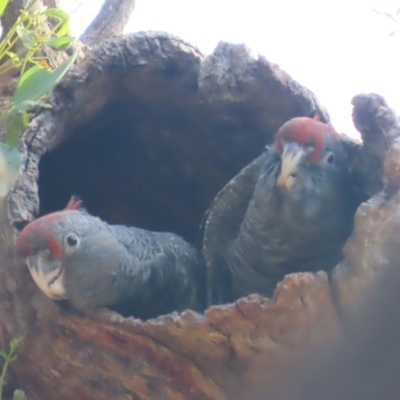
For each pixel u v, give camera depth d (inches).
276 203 196.2
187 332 163.0
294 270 204.8
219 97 229.1
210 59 227.8
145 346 170.9
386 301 156.0
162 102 242.4
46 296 182.2
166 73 231.5
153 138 261.1
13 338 189.9
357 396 159.8
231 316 158.6
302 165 191.8
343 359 159.3
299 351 160.7
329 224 197.2
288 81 223.8
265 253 204.8
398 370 155.7
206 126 249.8
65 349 181.2
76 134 238.7
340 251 200.2
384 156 180.5
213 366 168.2
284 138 197.2
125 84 233.1
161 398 176.9
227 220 222.7
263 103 230.7
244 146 254.7
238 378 168.1
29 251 180.5
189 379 172.2
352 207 201.9
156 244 213.0
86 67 221.1
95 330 175.3
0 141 197.8
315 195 193.9
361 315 157.1
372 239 157.2
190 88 232.8
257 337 160.2
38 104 213.6
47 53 244.7
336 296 156.9
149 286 204.4
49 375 188.7
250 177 213.5
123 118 250.4
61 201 263.6
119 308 199.0
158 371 173.8
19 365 193.5
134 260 199.3
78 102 223.5
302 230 197.3
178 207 283.7
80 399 189.6
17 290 186.5
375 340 157.1
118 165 270.1
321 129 196.7
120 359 176.1
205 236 225.1
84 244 186.1
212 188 276.8
